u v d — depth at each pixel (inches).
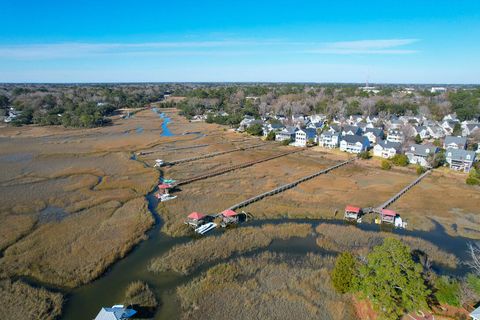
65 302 984.9
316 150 3179.1
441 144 3090.6
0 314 923.4
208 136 3897.6
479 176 2146.9
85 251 1254.3
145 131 4229.8
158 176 2225.6
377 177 2281.0
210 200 1792.6
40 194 1862.7
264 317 926.4
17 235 1371.8
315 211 1663.4
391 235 1432.1
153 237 1393.9
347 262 1026.1
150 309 951.0
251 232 1427.2
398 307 861.2
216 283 1071.0
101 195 1857.8
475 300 927.7
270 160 2748.5
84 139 3590.1
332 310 950.4
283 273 1138.7
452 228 1514.5
